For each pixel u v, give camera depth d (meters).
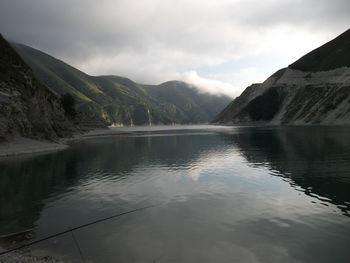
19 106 63.66
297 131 108.44
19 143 59.12
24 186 28.80
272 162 40.94
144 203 22.34
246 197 23.34
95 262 13.12
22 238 16.12
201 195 24.36
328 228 16.38
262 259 13.03
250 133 115.81
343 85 163.88
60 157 50.94
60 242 15.52
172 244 14.77
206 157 49.16
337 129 106.62
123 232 16.59
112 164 43.03
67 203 22.73
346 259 12.86
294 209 19.94
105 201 23.17
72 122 141.25
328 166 35.69
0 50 70.50
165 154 54.81
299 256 13.23
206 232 16.25
